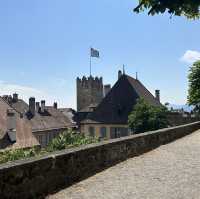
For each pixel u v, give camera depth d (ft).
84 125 231.09
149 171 39.34
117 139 47.32
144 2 19.90
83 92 377.30
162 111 174.81
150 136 59.67
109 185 32.89
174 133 78.69
